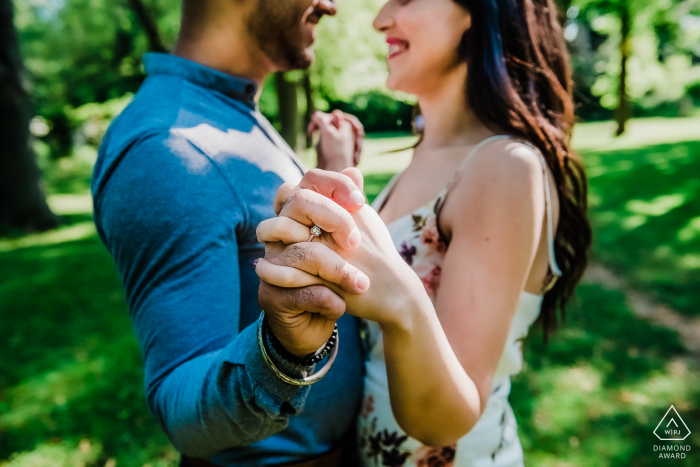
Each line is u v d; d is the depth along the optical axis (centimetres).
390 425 123
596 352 380
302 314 69
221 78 121
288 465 110
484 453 124
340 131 174
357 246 71
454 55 129
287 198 71
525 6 125
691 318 427
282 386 74
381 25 139
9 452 301
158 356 92
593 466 270
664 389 333
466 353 97
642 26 1888
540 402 324
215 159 101
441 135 137
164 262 93
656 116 2950
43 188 980
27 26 2045
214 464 110
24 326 480
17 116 930
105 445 303
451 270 105
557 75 139
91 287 591
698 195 854
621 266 556
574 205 142
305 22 140
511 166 105
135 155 97
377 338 130
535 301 124
